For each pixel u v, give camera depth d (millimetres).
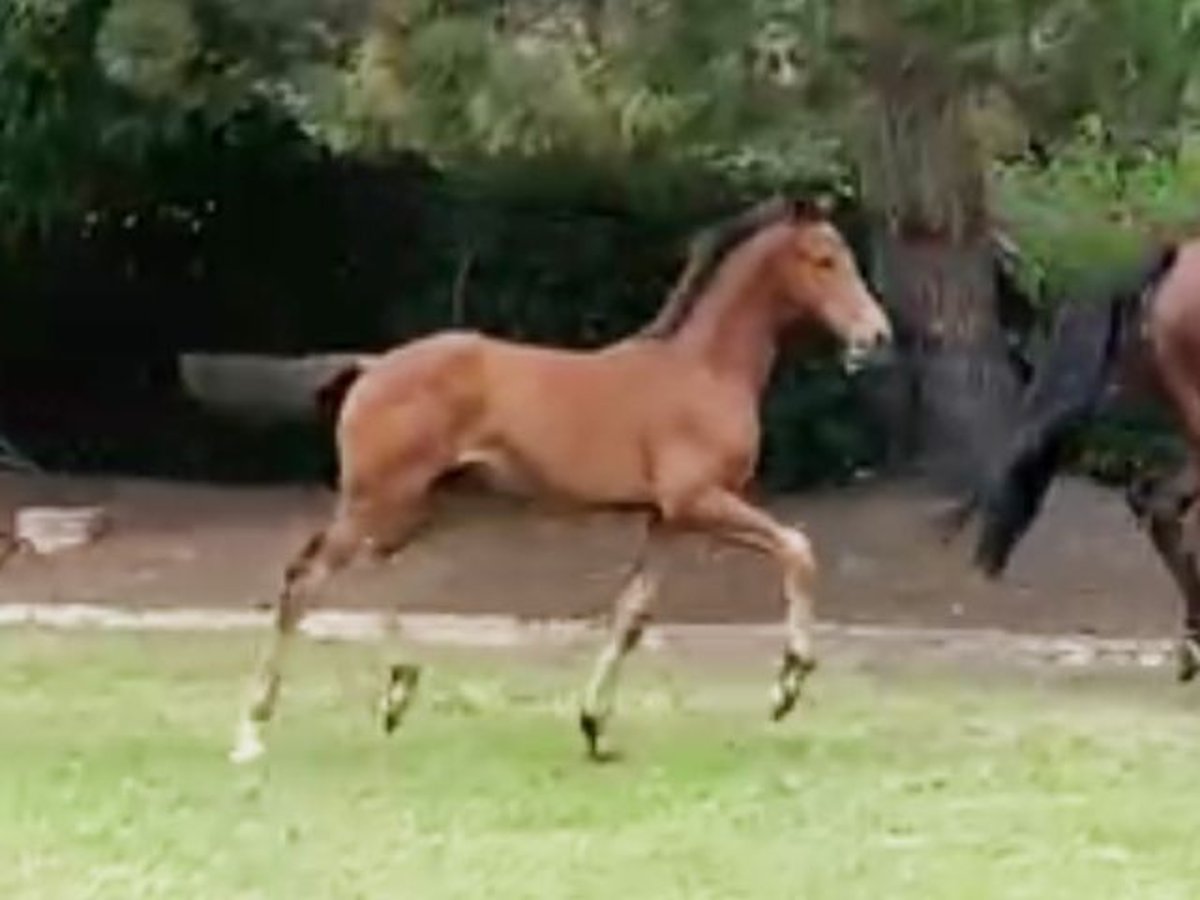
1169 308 13508
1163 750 12109
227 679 13547
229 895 9430
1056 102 14562
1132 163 16969
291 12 15125
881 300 18922
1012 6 13664
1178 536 13867
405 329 21750
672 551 13805
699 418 11781
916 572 16812
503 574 16781
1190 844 10305
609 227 20734
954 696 13422
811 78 14023
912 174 16859
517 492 11797
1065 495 18609
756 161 16219
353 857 9977
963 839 10336
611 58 13836
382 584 16328
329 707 12820
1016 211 20453
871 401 19859
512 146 14383
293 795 10977
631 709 12906
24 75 19266
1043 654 14734
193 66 15609
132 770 11422
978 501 16078
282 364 21844
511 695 13234
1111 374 13930
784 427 19797
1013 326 19875
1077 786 11312
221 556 17469
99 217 21766
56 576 16781
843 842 10273
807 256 11906
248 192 21516
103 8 18109
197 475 21531
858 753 11945
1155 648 14945
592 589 16422
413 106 14164
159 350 22625
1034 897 9492
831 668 14211
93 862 9883
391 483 11617
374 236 21750
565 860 9945
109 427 21953
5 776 11250
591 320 21094
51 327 22500
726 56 13742
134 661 14023
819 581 16656
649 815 10703
